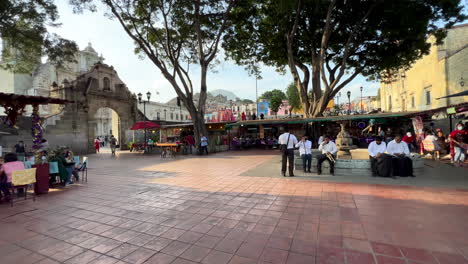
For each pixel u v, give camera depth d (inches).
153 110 1710.1
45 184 236.5
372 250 108.6
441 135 453.1
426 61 855.1
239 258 105.0
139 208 181.6
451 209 157.6
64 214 172.4
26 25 558.9
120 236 132.4
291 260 101.9
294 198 195.9
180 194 219.8
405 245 112.3
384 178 260.7
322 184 242.4
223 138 864.9
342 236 123.6
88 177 324.8
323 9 615.2
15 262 107.6
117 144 955.3
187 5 581.3
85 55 1691.7
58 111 775.1
